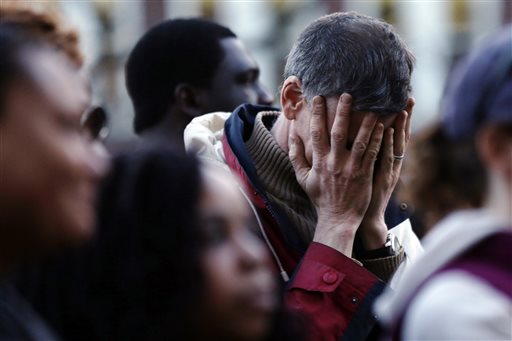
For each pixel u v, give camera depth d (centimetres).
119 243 303
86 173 253
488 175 315
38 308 311
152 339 298
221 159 496
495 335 296
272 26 2783
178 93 655
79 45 394
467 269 306
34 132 248
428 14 2889
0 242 252
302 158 484
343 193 473
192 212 300
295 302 454
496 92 310
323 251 462
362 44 470
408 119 482
